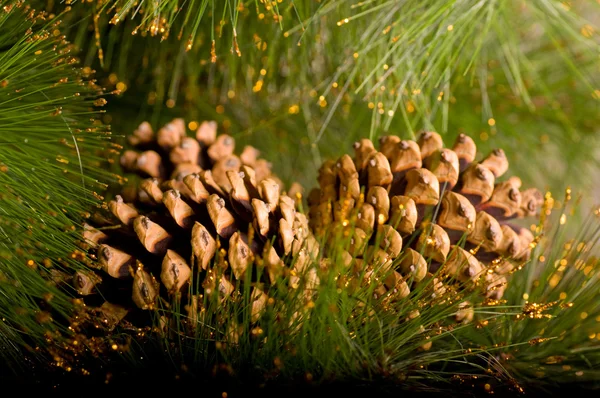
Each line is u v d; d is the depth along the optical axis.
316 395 0.72
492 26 0.84
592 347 0.76
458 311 0.72
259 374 0.71
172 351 0.72
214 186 0.73
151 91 0.87
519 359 0.76
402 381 0.72
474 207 0.74
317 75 0.86
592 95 0.90
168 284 0.71
